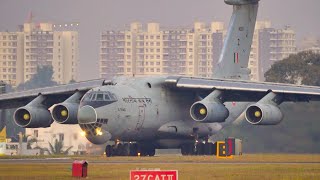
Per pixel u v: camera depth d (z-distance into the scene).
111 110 190.12
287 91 196.38
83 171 137.88
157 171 119.81
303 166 157.25
